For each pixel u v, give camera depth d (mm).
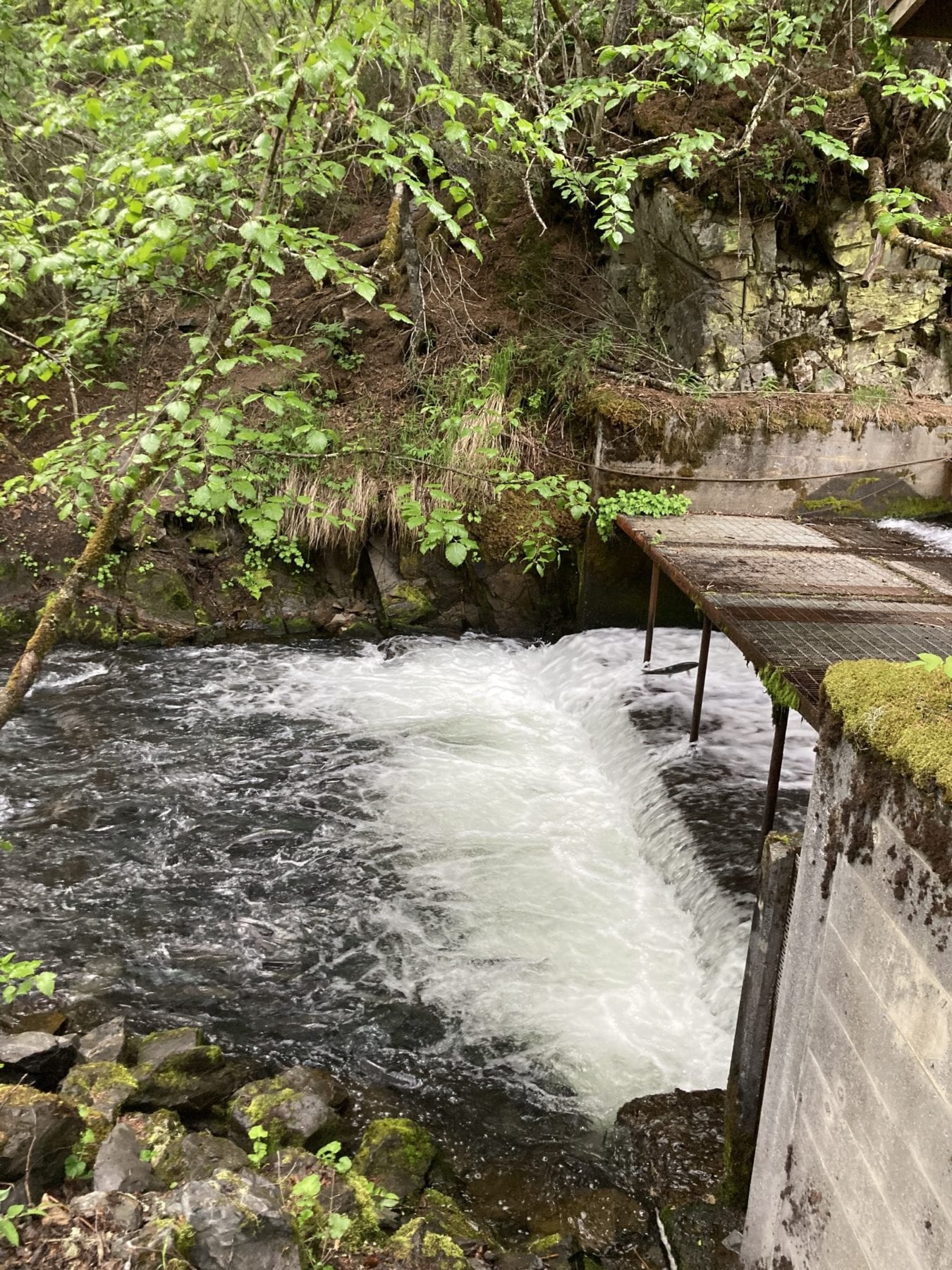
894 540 7988
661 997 4797
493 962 5094
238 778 7023
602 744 7398
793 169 8648
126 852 6051
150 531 9453
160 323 10562
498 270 11711
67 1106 3072
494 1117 4113
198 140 3375
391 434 9984
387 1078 4320
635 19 9508
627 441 8938
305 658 9305
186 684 8602
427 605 9844
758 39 8344
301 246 3373
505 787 6938
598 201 10648
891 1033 2029
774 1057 2756
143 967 4996
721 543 7594
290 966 5059
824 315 9250
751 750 6699
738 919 4824
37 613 9219
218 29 6172
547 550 9367
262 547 9703
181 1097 3891
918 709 2070
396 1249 3035
